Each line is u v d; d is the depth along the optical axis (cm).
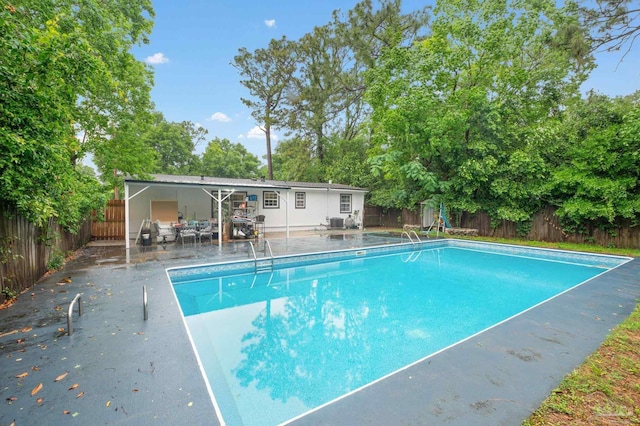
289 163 2691
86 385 234
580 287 550
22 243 486
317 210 1725
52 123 435
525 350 301
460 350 301
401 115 1366
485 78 1370
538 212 1241
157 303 433
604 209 977
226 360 357
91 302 436
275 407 270
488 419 197
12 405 209
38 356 279
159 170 2961
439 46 1385
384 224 2067
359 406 212
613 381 243
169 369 259
